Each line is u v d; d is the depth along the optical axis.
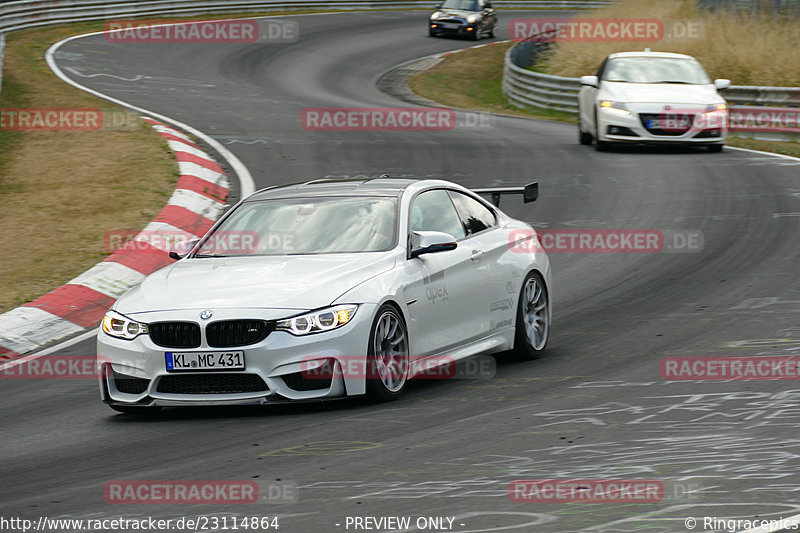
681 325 33.81
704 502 17.94
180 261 28.94
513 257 31.20
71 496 19.92
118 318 26.12
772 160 68.31
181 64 119.00
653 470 19.88
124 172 60.28
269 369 24.86
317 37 147.75
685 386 26.53
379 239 27.97
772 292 37.59
